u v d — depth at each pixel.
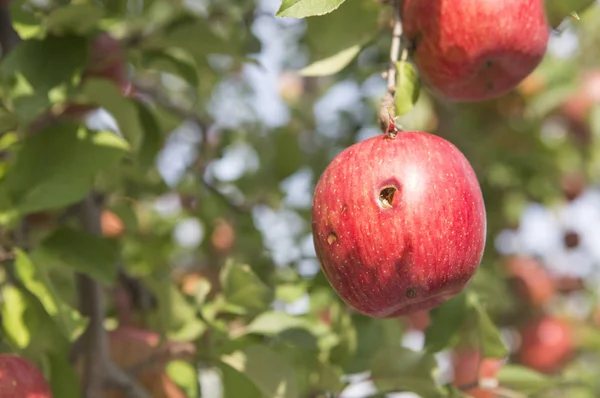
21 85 0.89
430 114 1.42
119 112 0.98
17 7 0.91
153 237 1.27
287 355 0.97
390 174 0.76
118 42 0.99
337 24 0.89
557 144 1.62
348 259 0.77
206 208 1.28
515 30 0.82
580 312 1.79
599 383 1.61
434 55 0.83
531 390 0.96
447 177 0.77
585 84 1.58
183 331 0.94
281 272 1.16
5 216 0.87
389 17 0.89
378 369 0.94
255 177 1.38
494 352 0.94
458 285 0.78
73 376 0.90
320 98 1.67
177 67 1.01
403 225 0.76
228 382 0.95
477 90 0.86
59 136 0.88
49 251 0.89
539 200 1.58
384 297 0.77
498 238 1.63
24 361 0.84
